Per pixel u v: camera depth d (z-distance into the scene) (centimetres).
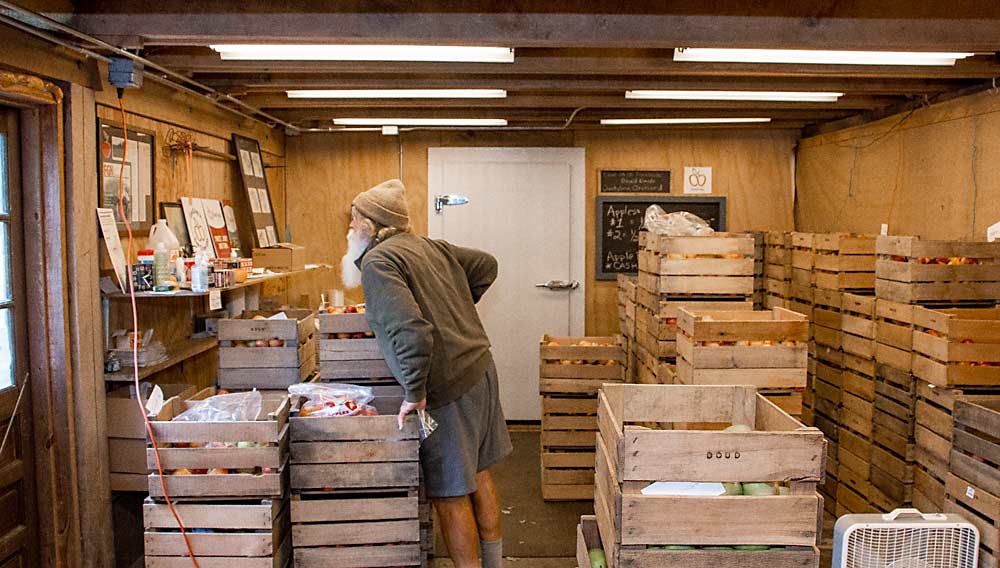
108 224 306
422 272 279
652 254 412
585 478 433
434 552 361
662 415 254
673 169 591
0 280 273
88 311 296
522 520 409
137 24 268
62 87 284
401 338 255
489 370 296
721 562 207
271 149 550
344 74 390
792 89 398
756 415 252
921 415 336
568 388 435
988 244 344
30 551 287
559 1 272
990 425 263
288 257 445
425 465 281
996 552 251
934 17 274
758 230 592
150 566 270
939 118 413
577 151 585
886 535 220
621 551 208
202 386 427
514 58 325
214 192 441
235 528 271
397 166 589
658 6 272
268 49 316
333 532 285
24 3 243
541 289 593
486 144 587
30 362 286
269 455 271
